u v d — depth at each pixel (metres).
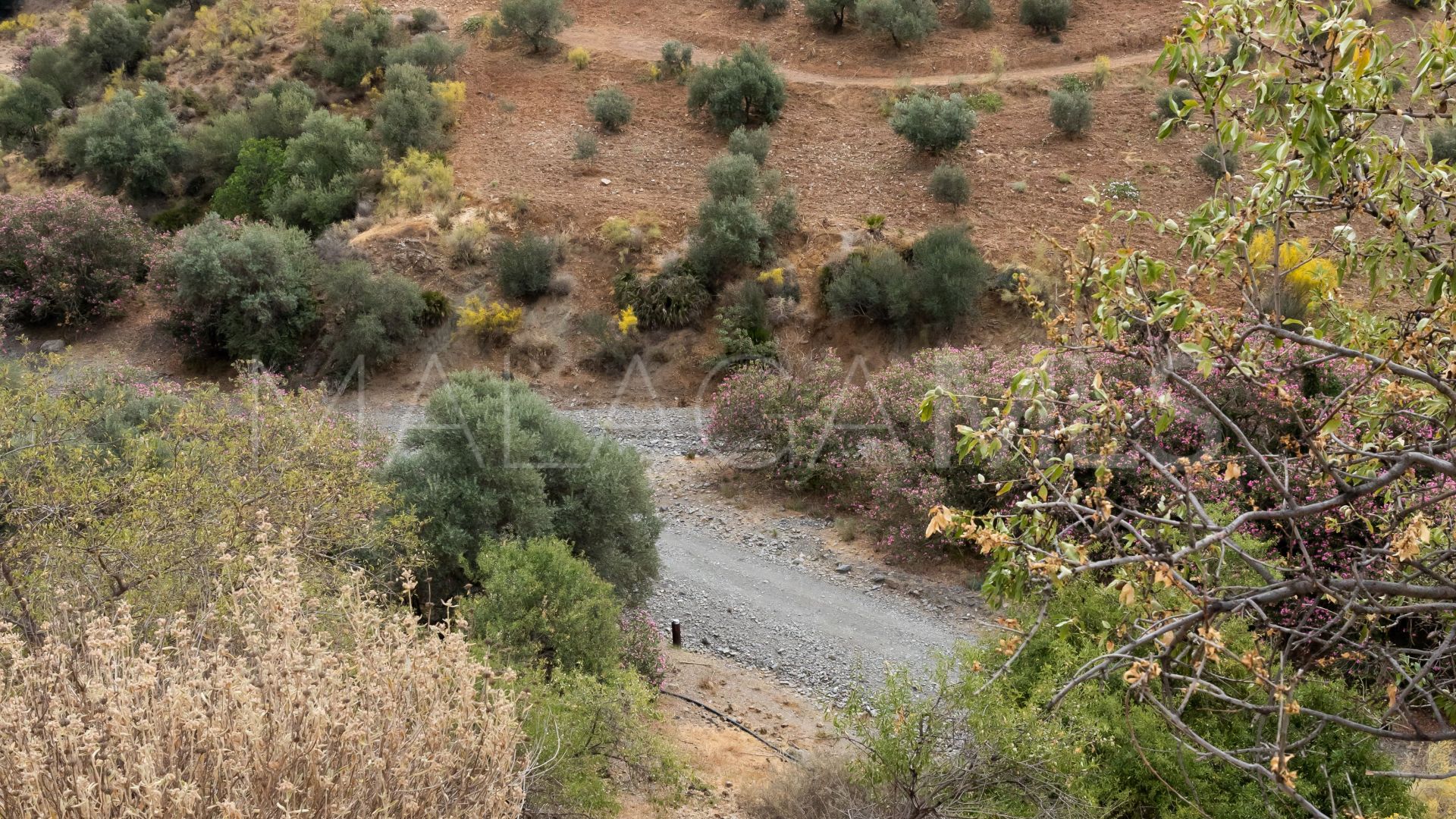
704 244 22.02
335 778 3.82
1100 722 6.51
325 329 21.86
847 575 14.47
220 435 9.06
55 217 23.02
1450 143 12.47
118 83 30.72
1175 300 3.10
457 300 22.22
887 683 6.79
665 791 8.26
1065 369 12.12
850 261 21.20
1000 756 6.19
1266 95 2.96
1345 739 6.38
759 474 17.66
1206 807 6.24
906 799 6.37
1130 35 27.36
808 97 27.05
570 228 23.05
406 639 4.84
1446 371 3.15
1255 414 11.32
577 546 12.45
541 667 8.25
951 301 19.84
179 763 3.74
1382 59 2.90
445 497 11.17
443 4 32.47
